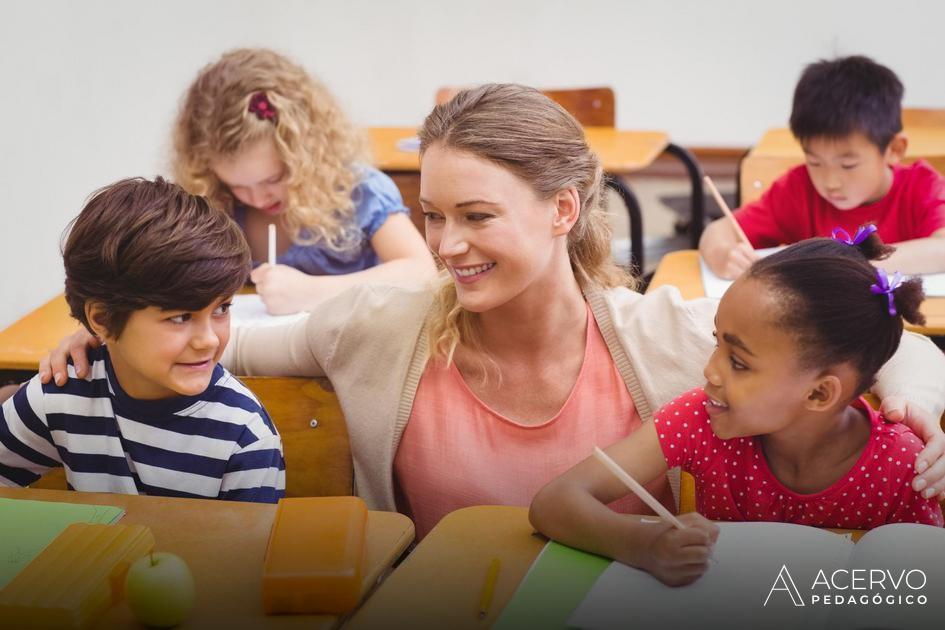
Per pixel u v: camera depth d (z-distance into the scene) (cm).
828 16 576
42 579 126
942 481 147
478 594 129
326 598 125
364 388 181
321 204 267
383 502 185
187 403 169
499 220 155
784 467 155
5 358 226
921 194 285
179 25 395
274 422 187
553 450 176
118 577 129
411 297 182
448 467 178
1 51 281
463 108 157
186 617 124
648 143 399
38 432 175
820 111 280
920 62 573
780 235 305
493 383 178
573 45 600
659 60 599
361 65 591
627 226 570
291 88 263
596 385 177
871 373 143
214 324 162
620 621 121
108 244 154
